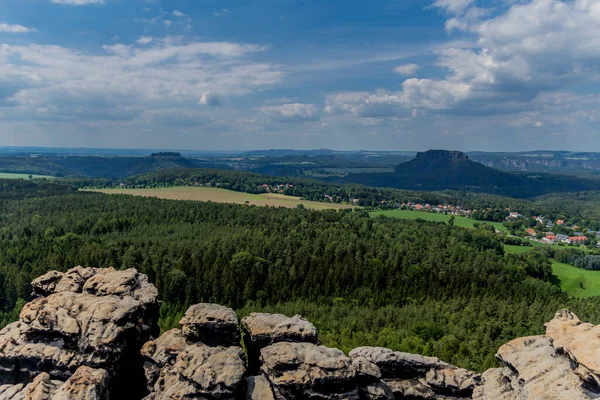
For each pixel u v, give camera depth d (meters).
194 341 34.47
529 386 32.31
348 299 107.88
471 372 39.03
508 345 37.09
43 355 32.44
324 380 30.94
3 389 31.41
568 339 33.03
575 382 30.39
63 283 41.22
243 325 37.91
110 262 112.12
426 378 39.00
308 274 113.69
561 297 121.31
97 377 30.06
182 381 30.19
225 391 28.88
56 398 28.17
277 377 31.38
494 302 102.94
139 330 35.94
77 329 33.38
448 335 78.88
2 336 35.00
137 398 33.59
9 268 106.12
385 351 40.56
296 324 36.03
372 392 33.56
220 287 105.44
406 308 99.50
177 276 102.50
